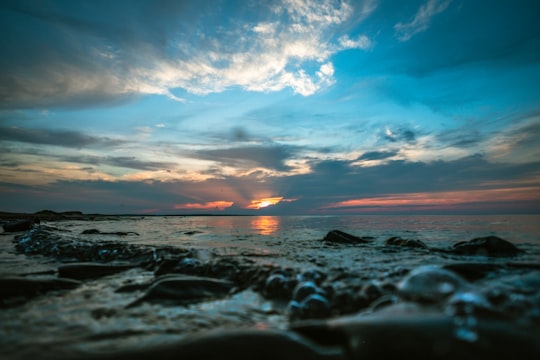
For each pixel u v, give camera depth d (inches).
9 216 794.2
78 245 220.2
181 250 187.5
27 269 160.1
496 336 56.9
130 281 134.6
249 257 176.6
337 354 61.8
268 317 91.5
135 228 495.2
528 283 94.3
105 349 67.9
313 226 507.8
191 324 85.1
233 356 59.9
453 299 74.9
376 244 251.8
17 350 67.2
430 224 481.7
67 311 94.8
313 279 120.0
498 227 387.9
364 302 97.2
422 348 56.7
